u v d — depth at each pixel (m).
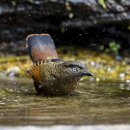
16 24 14.89
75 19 14.54
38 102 7.35
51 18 14.72
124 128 4.35
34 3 14.27
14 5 14.39
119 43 15.48
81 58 14.86
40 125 4.46
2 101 7.48
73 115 5.56
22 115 5.60
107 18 14.45
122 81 11.77
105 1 14.34
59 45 15.54
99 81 11.75
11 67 13.83
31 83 11.03
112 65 14.30
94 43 15.47
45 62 8.52
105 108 6.47
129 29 15.05
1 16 14.57
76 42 15.52
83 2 14.20
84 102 7.32
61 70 8.26
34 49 9.17
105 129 4.30
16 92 8.94
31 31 15.09
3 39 15.18
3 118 5.23
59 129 4.23
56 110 6.21
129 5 14.41
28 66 13.95
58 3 14.20
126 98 7.95
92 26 14.73
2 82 11.26
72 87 8.41
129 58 14.98
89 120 4.98
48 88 8.39
